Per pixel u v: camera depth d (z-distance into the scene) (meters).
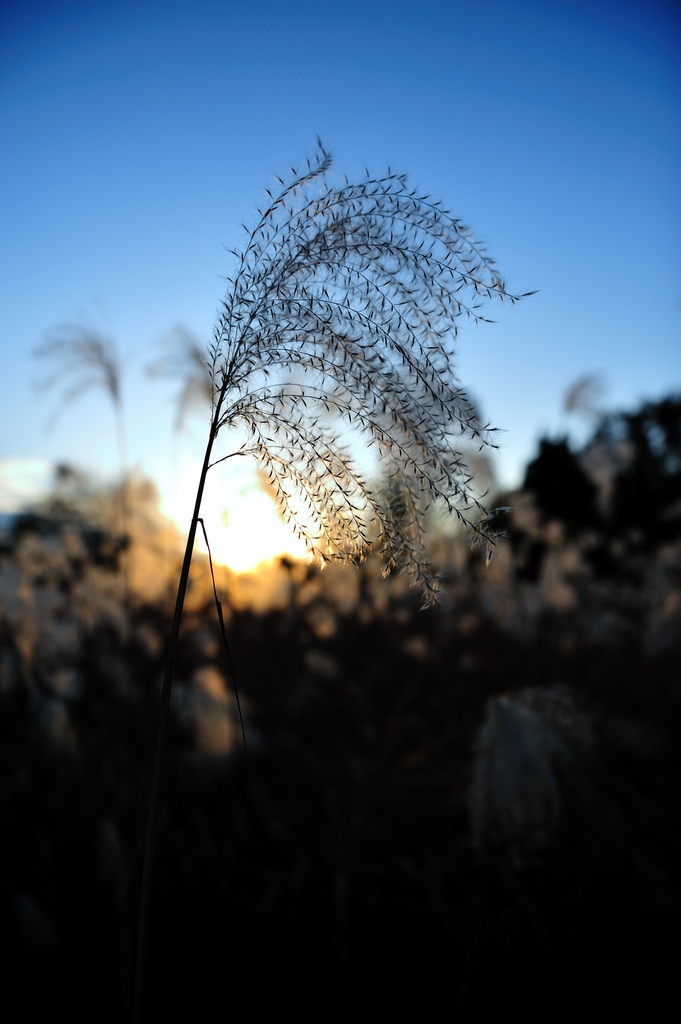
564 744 2.78
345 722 4.18
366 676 4.64
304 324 1.06
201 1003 2.44
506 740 2.43
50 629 4.50
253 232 1.06
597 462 7.56
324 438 1.07
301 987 2.52
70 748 3.57
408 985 2.53
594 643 5.04
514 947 2.65
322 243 1.06
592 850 2.95
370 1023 2.36
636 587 6.85
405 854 3.08
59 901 2.86
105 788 3.45
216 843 3.18
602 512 7.99
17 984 2.50
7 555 6.20
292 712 4.26
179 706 4.04
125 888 2.70
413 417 1.03
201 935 2.75
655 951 2.62
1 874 2.97
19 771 3.53
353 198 1.07
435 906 2.72
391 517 1.07
